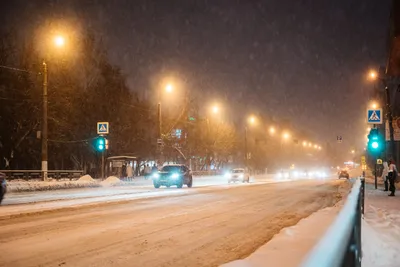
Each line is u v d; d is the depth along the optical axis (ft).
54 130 141.90
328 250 10.44
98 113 156.46
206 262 27.04
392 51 125.29
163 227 40.88
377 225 44.04
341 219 14.62
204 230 39.40
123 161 151.53
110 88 158.51
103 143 121.60
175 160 210.59
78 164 162.91
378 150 100.89
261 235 36.91
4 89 131.75
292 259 20.49
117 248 30.96
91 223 43.16
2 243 32.42
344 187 121.80
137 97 176.45
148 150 185.47
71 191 95.71
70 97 139.85
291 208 60.08
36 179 117.29
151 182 145.48
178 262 26.99
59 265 25.76
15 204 60.85
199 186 121.70
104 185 119.85
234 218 48.11
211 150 230.48
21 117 135.23
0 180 62.49
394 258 30.04
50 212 52.54
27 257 27.78
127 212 52.85
